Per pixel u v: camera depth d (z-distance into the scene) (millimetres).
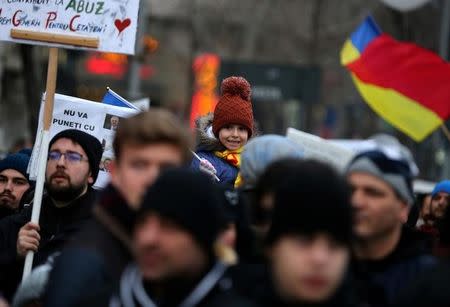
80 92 22422
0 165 15062
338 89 63375
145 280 7602
